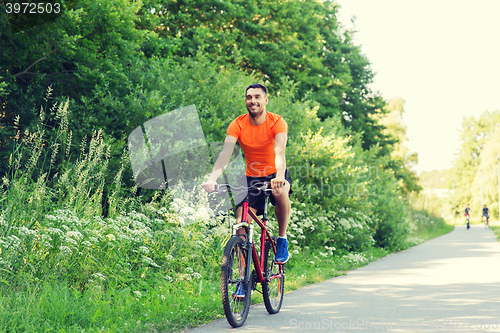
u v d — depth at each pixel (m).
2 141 7.90
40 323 3.96
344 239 12.52
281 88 12.22
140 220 6.69
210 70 10.38
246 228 4.67
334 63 25.39
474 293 6.53
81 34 8.82
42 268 4.87
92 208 6.12
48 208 5.86
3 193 5.38
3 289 4.43
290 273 8.27
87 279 5.16
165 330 4.22
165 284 5.72
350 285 7.39
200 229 7.25
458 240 22.11
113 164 7.78
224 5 17.00
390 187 18.73
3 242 4.53
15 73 8.54
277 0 20.31
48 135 7.92
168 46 12.06
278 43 19.83
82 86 8.71
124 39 9.74
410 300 5.96
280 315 5.00
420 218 28.88
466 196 84.69
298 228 9.88
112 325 4.05
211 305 5.09
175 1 16.44
